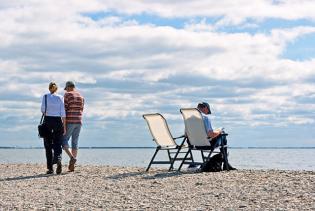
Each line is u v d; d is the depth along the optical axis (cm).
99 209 895
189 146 1452
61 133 1495
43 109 1485
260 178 1183
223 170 1423
